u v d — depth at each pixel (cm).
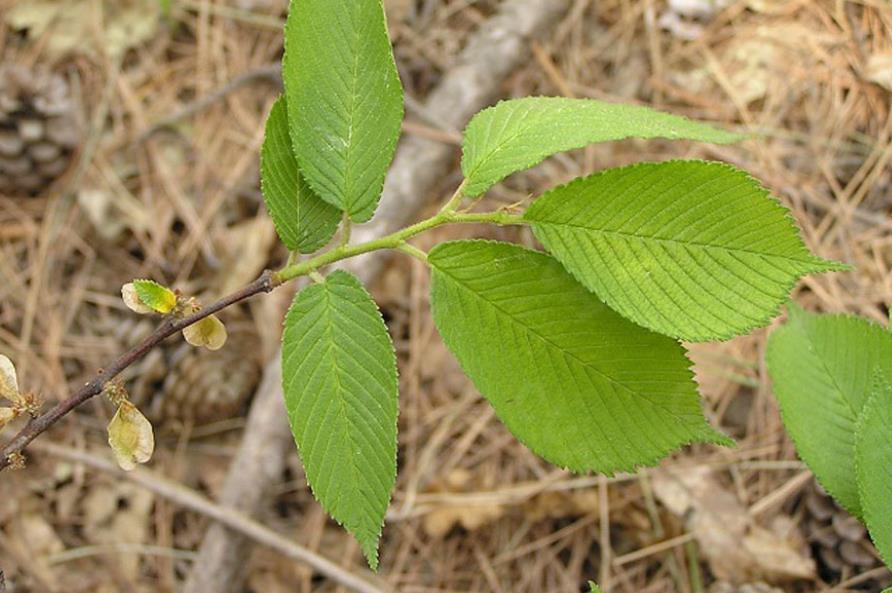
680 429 42
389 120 42
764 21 82
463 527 71
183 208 80
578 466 43
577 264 40
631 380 42
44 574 69
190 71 84
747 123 79
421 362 75
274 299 75
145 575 71
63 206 80
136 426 43
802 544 66
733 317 40
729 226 40
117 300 78
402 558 71
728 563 66
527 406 42
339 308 42
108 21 85
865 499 43
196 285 78
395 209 75
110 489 73
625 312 40
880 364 48
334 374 42
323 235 43
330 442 42
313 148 42
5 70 78
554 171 79
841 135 78
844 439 48
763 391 70
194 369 73
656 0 83
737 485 69
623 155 79
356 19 42
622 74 83
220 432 75
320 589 71
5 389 43
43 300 77
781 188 76
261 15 85
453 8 85
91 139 81
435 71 83
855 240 74
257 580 71
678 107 81
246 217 80
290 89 41
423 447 73
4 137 77
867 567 65
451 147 78
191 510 70
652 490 69
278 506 73
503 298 42
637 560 69
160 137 82
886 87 77
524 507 70
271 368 72
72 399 43
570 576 69
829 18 81
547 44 83
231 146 82
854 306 72
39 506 72
